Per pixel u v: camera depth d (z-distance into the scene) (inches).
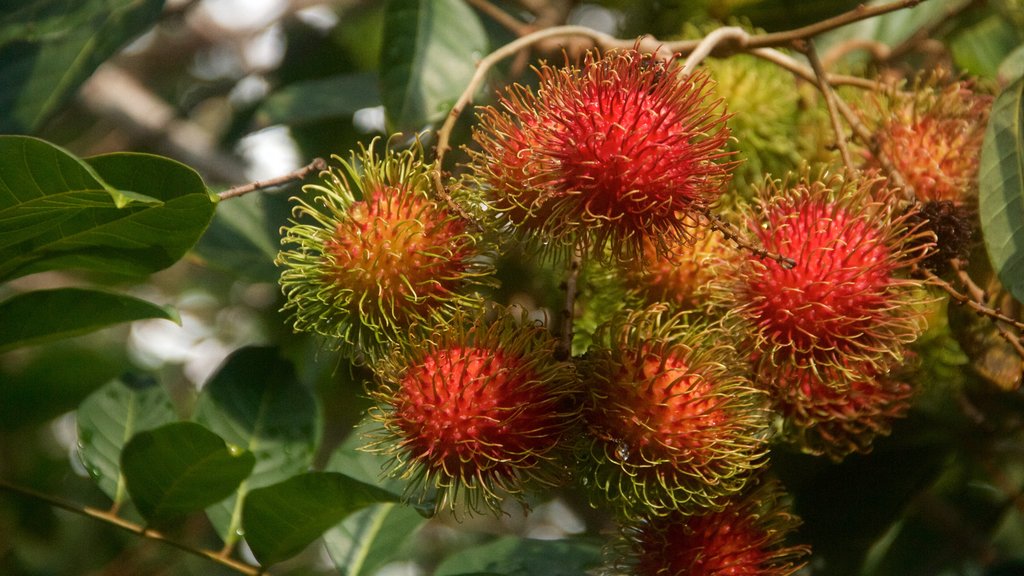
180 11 40.4
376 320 32.8
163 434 32.5
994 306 33.5
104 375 41.2
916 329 32.1
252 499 32.8
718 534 32.6
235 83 43.3
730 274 32.6
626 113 31.8
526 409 32.1
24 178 31.1
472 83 33.1
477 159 32.7
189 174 31.4
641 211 31.8
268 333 42.1
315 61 42.9
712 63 34.9
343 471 34.9
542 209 32.3
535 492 32.5
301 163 41.4
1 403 40.8
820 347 32.0
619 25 38.8
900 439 35.5
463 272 32.9
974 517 37.9
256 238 36.8
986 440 35.7
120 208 30.9
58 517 42.2
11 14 35.1
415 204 32.8
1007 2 36.3
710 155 31.9
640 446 32.2
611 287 33.5
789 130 34.8
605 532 33.4
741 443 32.4
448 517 44.8
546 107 32.1
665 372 32.2
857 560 35.2
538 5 38.8
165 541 33.6
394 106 35.6
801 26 37.7
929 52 36.5
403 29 35.8
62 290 32.9
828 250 31.9
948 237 32.2
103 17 35.2
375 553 34.5
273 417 34.9
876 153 33.0
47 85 34.8
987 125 32.5
